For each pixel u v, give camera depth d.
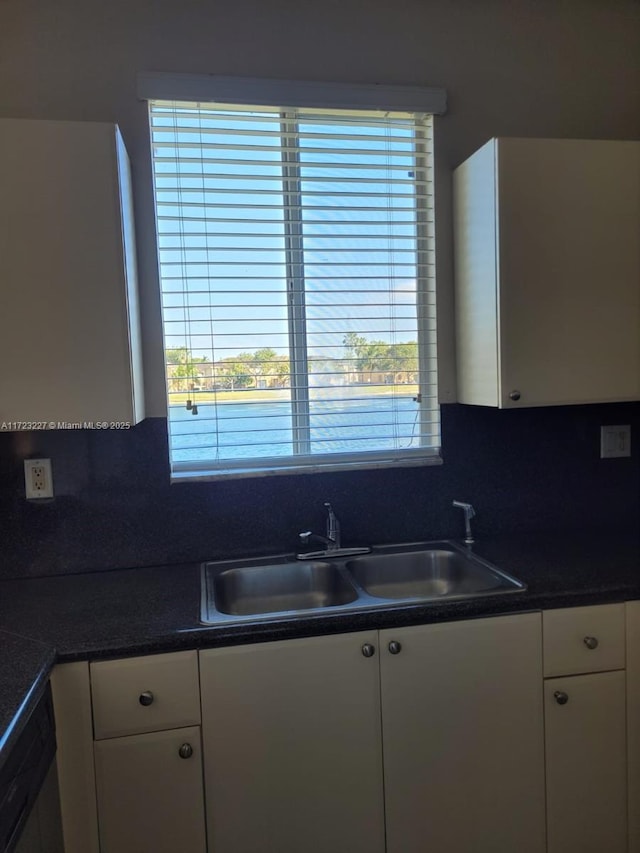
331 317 1.86
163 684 1.26
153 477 1.73
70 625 1.33
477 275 1.71
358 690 1.35
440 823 1.41
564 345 1.63
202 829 1.30
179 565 1.75
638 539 1.87
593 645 1.44
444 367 1.89
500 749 1.42
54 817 1.20
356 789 1.37
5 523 1.67
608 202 1.63
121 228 1.40
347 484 1.85
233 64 1.70
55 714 1.23
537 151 1.58
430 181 1.85
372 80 1.79
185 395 1.79
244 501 1.79
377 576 1.78
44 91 1.63
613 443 1.99
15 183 1.36
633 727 1.48
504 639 1.40
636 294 1.66
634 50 1.94
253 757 1.31
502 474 1.94
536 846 1.46
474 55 1.84
